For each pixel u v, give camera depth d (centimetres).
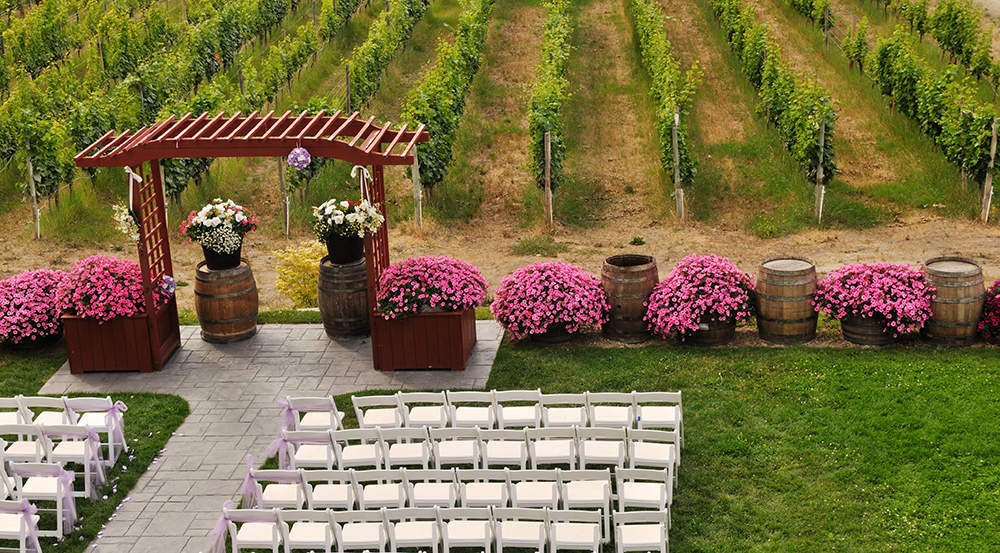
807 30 2989
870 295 1304
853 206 2033
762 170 2191
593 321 1357
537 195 2169
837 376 1230
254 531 904
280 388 1275
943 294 1297
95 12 3075
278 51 2588
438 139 2072
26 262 1881
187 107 2144
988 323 1309
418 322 1293
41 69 2825
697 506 976
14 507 905
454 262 1336
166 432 1162
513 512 865
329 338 1433
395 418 1099
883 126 2353
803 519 947
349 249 1395
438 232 2053
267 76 2528
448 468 1102
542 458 1009
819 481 1007
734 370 1269
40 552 924
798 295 1330
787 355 1305
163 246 1367
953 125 1980
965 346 1316
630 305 1366
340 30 3189
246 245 2020
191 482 1058
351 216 1258
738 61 2791
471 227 2097
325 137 1281
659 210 2109
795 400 1176
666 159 2083
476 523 897
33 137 1944
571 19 3269
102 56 2791
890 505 959
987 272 1709
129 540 955
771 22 3092
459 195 2203
